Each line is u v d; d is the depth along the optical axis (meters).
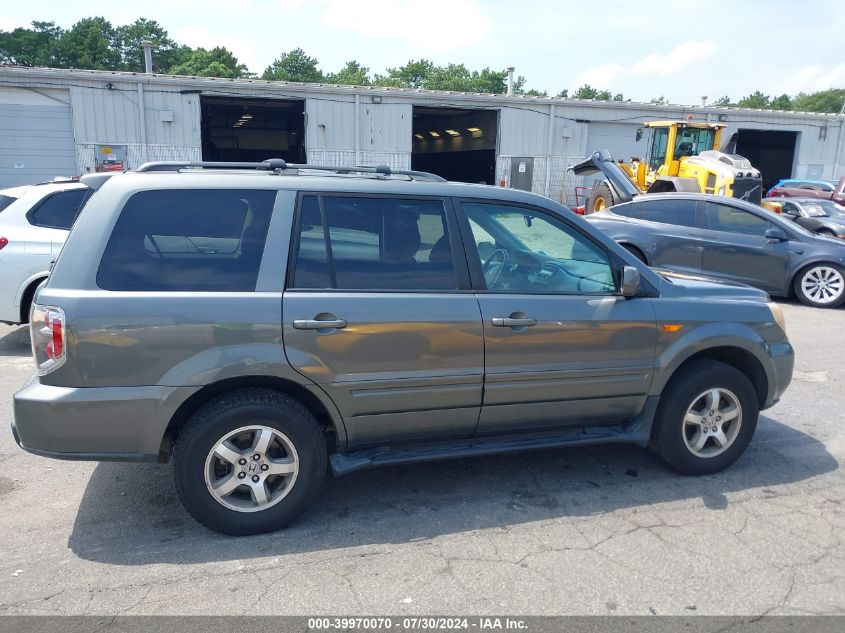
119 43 78.44
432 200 3.74
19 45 72.38
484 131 34.44
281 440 3.45
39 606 2.88
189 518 3.68
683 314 4.08
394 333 3.49
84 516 3.69
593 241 4.05
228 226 3.41
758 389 4.42
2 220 6.81
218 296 3.28
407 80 83.25
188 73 69.75
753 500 3.96
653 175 20.42
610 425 4.18
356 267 3.54
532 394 3.83
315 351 3.38
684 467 4.24
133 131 23.69
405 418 3.65
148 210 3.34
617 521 3.68
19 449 4.63
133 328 3.17
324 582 3.07
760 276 10.41
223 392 3.41
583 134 29.95
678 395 4.11
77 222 3.30
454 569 3.19
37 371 3.25
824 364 7.09
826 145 33.56
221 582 3.06
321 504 3.86
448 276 3.68
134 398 3.19
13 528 3.55
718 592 3.03
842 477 4.30
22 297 6.76
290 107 31.19
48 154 23.09
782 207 17.92
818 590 3.05
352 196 3.60
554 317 3.79
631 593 3.01
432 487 4.09
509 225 3.94
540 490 4.07
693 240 10.53
